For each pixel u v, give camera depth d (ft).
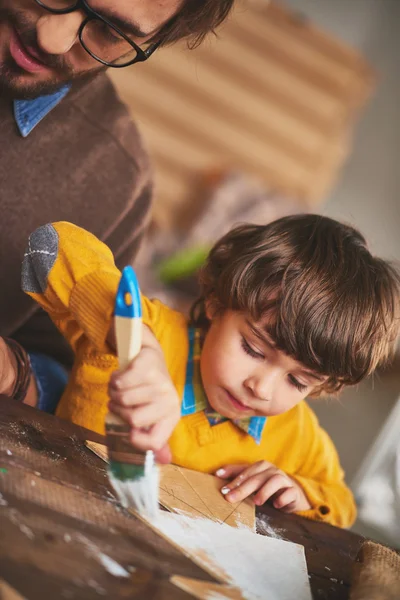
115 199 4.38
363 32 15.10
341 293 3.95
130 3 3.35
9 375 3.60
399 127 15.23
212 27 3.93
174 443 4.08
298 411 4.51
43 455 2.76
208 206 11.49
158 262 9.84
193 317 4.43
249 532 2.98
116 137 4.36
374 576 2.67
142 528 2.51
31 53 3.49
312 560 2.98
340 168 15.21
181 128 12.80
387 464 7.57
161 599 2.06
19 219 4.11
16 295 4.25
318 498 3.96
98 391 3.82
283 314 3.76
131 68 7.13
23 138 4.01
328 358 3.87
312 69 13.43
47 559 2.01
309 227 4.33
